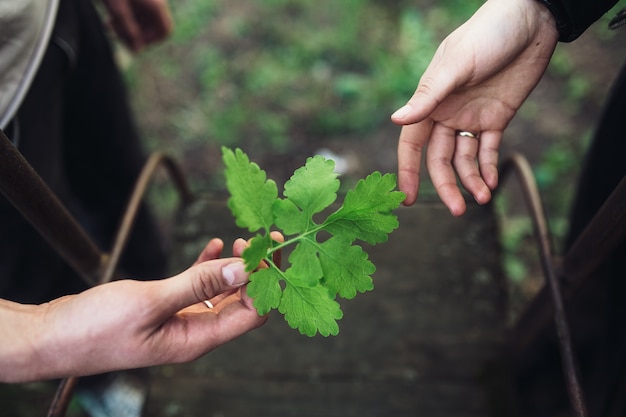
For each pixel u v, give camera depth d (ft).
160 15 2.93
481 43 1.77
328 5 5.43
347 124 4.83
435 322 2.54
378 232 1.40
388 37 5.25
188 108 5.00
